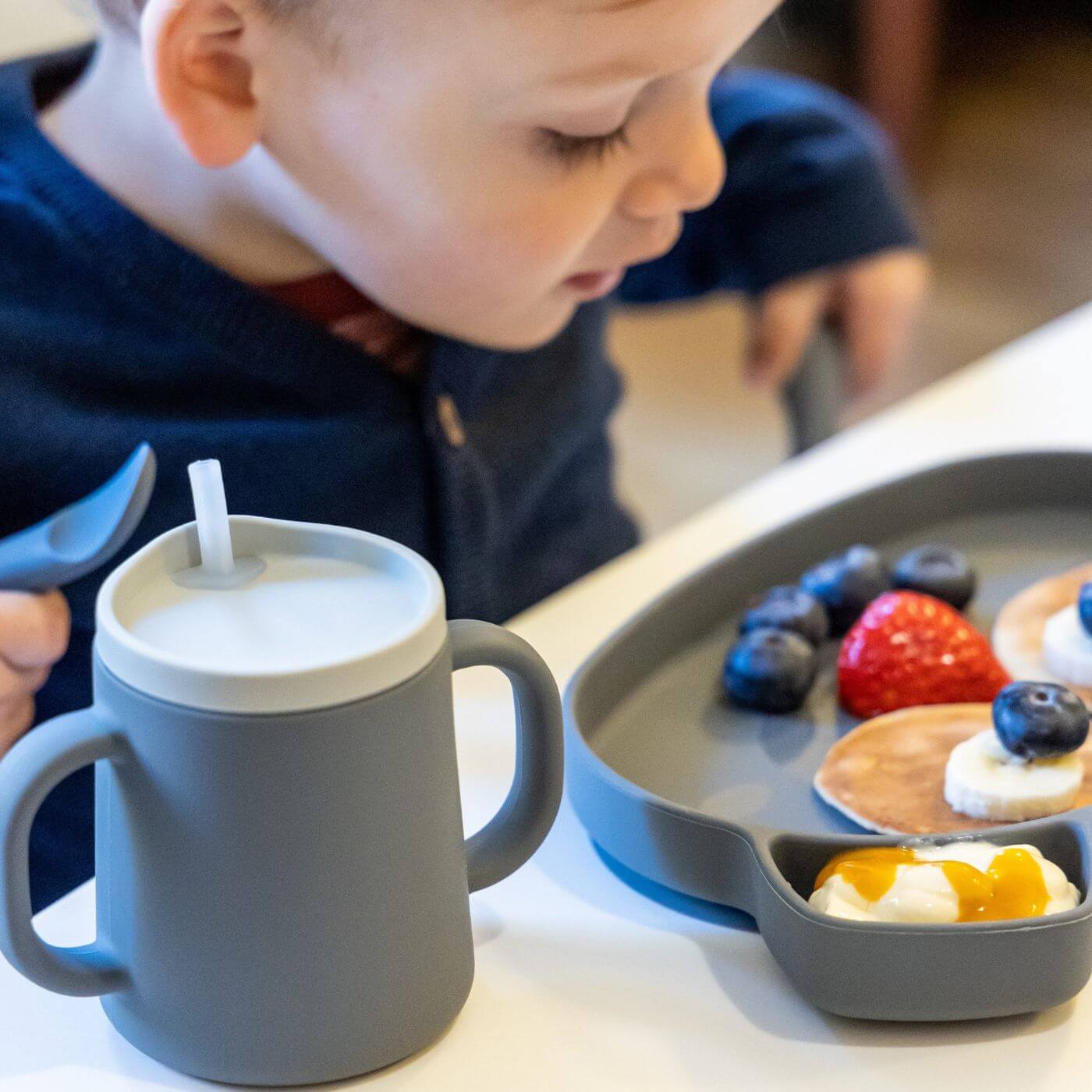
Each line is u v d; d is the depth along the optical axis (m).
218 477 0.47
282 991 0.46
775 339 1.24
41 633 0.66
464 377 0.93
